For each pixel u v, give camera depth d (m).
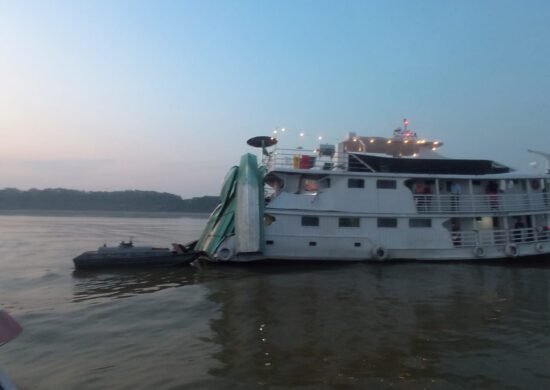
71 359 9.69
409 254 22.81
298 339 10.93
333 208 22.38
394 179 23.08
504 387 8.26
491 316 13.00
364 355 9.86
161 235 53.81
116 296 16.05
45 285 18.53
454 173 24.05
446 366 9.23
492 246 23.39
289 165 23.38
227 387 8.23
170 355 9.90
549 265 22.81
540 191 25.47
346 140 27.09
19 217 113.12
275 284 17.59
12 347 10.47
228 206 22.86
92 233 54.72
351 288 16.83
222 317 12.93
